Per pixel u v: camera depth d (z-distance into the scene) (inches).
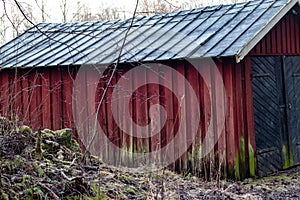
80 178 178.2
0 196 152.8
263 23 307.4
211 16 357.4
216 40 309.4
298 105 369.7
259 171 320.8
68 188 173.2
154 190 204.4
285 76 354.3
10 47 422.9
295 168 355.6
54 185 171.3
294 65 366.6
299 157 366.6
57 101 365.1
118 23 407.8
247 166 309.9
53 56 370.9
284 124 352.8
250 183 294.0
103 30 397.7
